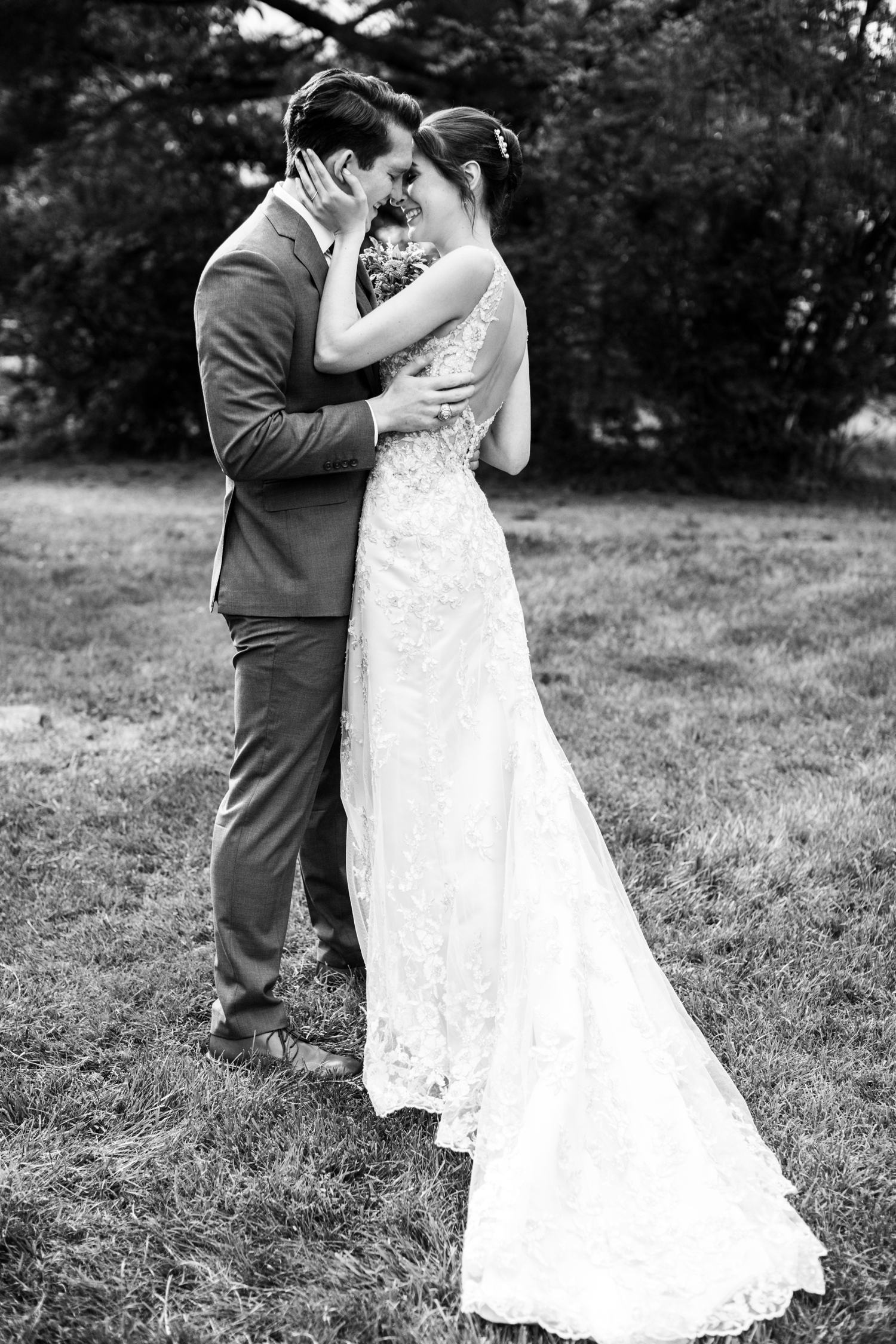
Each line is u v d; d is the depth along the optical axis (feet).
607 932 7.66
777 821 12.39
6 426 56.54
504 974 7.70
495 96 40.68
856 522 33.22
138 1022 9.05
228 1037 8.57
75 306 51.42
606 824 12.40
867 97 33.96
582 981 7.40
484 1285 6.33
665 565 25.35
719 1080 7.73
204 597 23.61
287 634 7.99
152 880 11.42
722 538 29.89
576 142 37.63
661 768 13.96
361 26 43.88
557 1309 6.23
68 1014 9.14
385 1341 6.18
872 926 10.43
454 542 7.98
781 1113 8.01
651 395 40.70
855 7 34.24
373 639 8.05
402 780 8.05
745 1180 6.95
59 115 48.08
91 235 48.85
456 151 7.91
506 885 7.90
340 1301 6.39
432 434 8.03
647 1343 6.12
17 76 45.37
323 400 7.91
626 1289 6.37
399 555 7.97
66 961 9.94
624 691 16.84
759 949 10.10
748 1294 6.33
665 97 35.86
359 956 9.70
